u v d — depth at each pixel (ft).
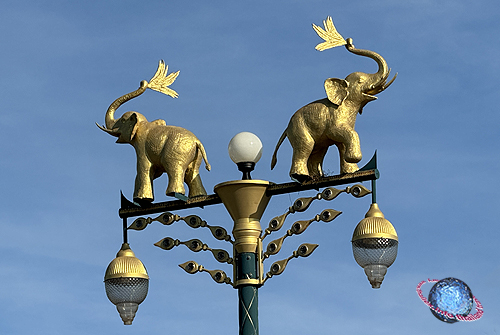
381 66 38.32
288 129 38.58
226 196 38.01
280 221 37.63
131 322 38.91
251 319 36.96
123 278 38.60
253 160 38.52
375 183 36.83
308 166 39.17
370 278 36.06
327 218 36.73
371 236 35.78
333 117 37.86
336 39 39.17
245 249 37.70
